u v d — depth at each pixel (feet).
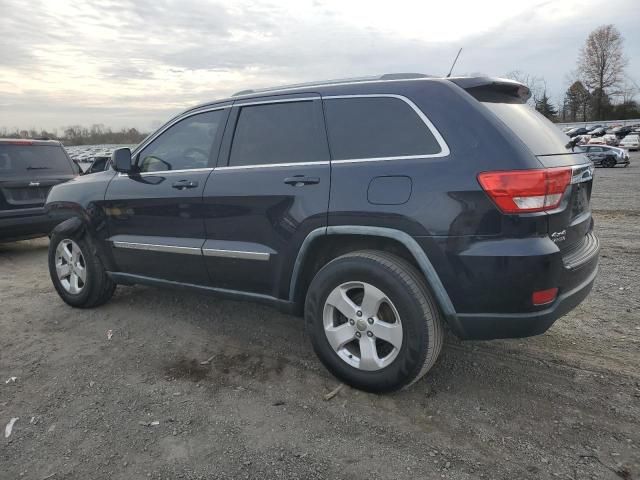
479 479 7.61
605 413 9.20
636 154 138.72
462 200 8.65
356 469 7.90
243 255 11.25
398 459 8.10
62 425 9.24
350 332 9.93
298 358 11.70
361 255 9.66
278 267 10.83
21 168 23.00
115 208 13.76
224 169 11.77
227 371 11.16
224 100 12.30
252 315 14.47
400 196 9.14
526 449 8.27
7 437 8.93
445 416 9.23
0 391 10.50
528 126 9.53
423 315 9.07
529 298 8.50
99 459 8.28
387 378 9.52
